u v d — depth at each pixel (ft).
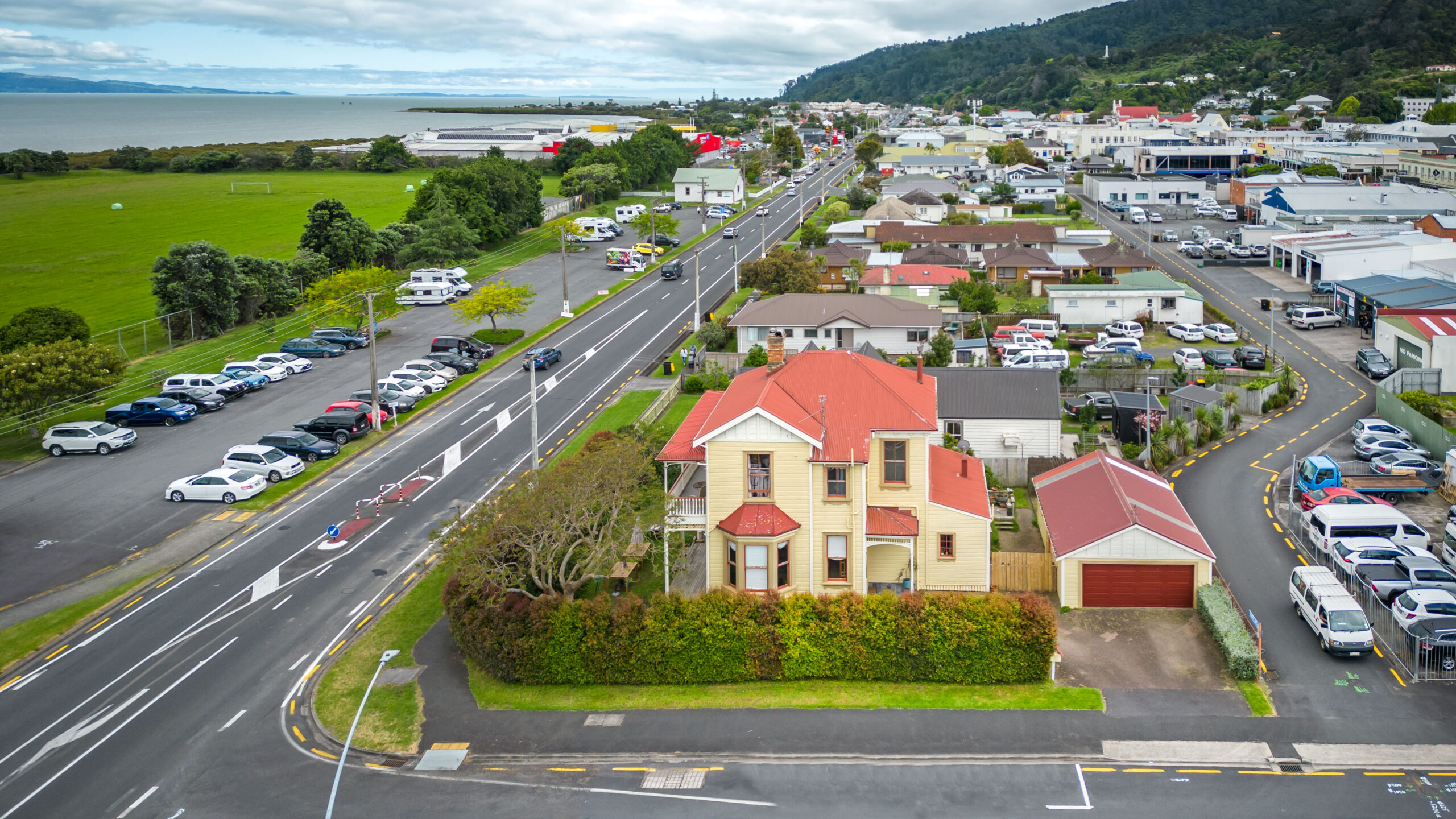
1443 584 142.31
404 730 119.03
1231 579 154.10
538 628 127.65
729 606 128.36
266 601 152.46
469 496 191.42
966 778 107.86
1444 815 100.37
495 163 517.55
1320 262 349.00
